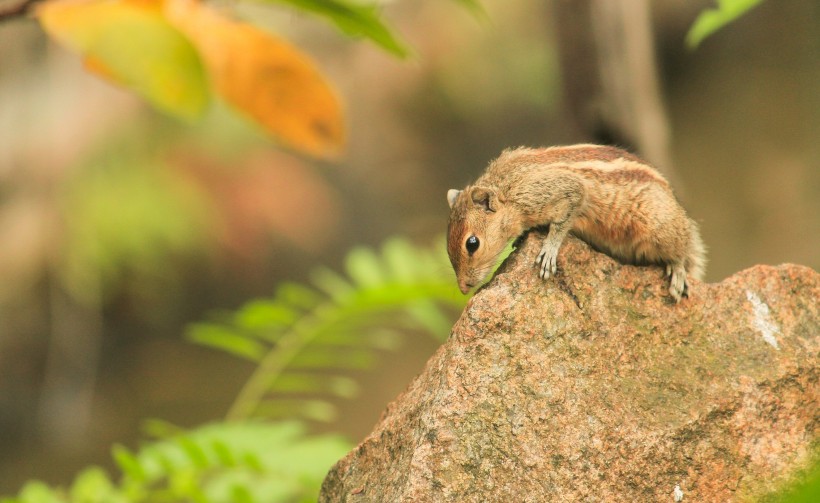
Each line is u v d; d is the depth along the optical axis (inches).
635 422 251.6
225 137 1029.8
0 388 1010.1
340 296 416.8
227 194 1044.5
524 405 250.4
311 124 283.1
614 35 445.4
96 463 956.6
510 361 255.1
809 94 1275.8
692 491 250.5
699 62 1357.0
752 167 1250.0
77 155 935.0
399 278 422.9
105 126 946.1
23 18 210.2
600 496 245.4
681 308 271.1
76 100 941.2
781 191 1200.2
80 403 1019.9
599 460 247.3
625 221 311.3
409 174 1251.2
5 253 929.5
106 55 197.3
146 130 974.4
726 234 1173.7
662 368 262.4
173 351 1120.8
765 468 254.5
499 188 338.3
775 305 275.9
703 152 1295.5
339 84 1172.5
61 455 977.5
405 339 1075.3
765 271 279.6
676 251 312.3
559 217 310.2
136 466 343.9
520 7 1234.6
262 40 272.5
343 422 927.7
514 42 1235.2
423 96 1226.0
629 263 322.7
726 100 1336.1
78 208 932.6
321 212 1111.0
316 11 246.8
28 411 1013.8
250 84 276.2
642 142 454.0
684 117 1343.5
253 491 373.7
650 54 457.7
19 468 954.7
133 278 1028.5
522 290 265.9
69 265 943.0
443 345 269.6
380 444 264.2
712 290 275.1
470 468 242.7
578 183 311.0
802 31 1299.2
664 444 250.5
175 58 198.4
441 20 1219.2
